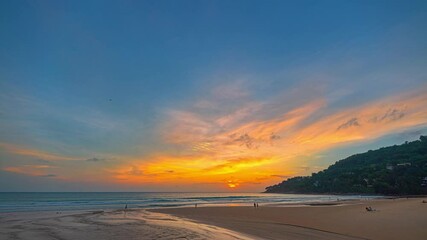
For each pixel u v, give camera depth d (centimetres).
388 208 3509
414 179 16150
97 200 8262
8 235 1567
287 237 1739
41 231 1709
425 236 1761
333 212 3472
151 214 3266
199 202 7350
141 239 1474
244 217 3030
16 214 3086
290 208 4369
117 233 1639
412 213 2866
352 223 2364
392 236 1781
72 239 1452
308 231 1981
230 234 1752
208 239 1530
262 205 5628
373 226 2166
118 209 4222
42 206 5172
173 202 7294
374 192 16875
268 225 2303
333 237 1766
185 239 1500
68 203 6425
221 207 4803
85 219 2494
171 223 2239
